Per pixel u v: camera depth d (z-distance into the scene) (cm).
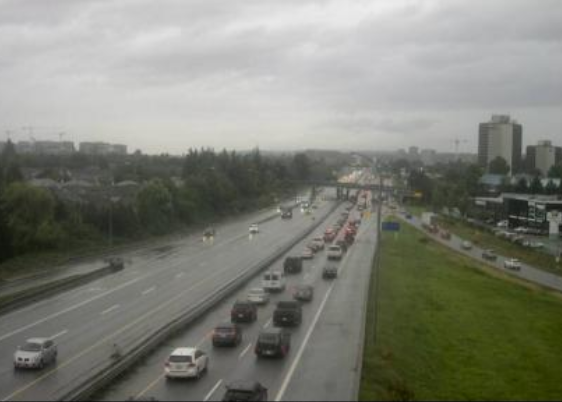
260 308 5750
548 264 10912
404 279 7862
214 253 9919
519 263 10406
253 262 8850
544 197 17350
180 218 14212
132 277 7500
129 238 11319
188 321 4944
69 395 3028
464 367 4438
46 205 9494
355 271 8262
